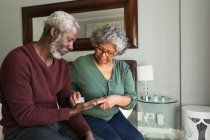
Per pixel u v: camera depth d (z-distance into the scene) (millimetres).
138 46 2650
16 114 1033
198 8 2414
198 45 2438
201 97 2469
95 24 2766
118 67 1642
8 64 1062
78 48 2842
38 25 3061
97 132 1435
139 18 2633
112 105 1428
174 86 2547
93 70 1559
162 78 2582
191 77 2484
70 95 1311
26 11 3090
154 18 2576
